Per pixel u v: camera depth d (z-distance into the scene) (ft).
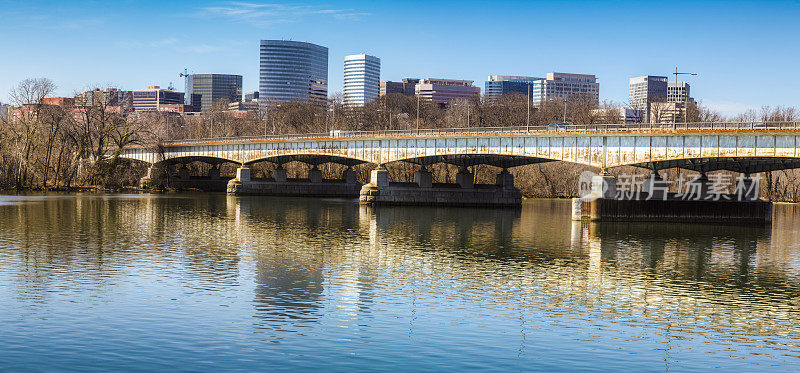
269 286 164.25
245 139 554.46
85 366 104.47
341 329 127.85
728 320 144.15
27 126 543.39
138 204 411.95
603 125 349.20
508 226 318.86
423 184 456.45
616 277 189.67
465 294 160.86
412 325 131.44
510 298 157.99
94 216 322.96
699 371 110.32
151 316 132.87
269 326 128.47
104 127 583.17
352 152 463.42
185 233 264.31
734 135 298.76
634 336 128.98
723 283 185.68
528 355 115.14
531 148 369.71
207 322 129.80
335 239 256.93
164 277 171.42
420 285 170.30
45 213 333.01
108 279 167.12
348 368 106.63
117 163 588.50
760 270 207.00
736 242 270.46
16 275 169.99
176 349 113.29
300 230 285.43
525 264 207.21
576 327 133.80
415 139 424.46
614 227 317.63
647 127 397.80
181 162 641.40
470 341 122.11
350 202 483.92
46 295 148.36
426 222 334.24
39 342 115.14
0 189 526.57
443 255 221.05
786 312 152.87
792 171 585.63
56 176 554.46
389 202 447.42
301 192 575.79
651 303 157.99
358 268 192.75
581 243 258.16
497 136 383.65
